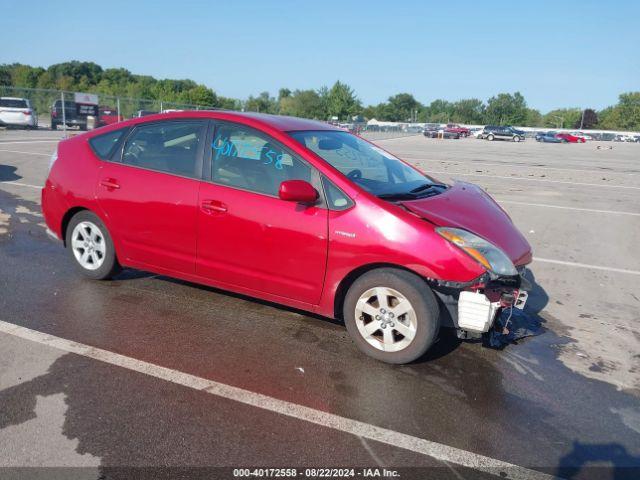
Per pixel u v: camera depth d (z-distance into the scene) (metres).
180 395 3.19
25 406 2.98
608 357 4.05
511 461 2.75
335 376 3.50
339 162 4.00
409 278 3.51
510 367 3.78
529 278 5.99
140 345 3.79
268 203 3.88
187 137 4.34
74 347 3.71
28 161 13.46
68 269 5.32
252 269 4.01
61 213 4.90
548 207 10.71
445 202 3.97
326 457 2.70
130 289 4.84
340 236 3.62
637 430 3.09
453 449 2.82
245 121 4.15
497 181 15.00
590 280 6.01
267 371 3.53
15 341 3.74
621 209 10.84
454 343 4.11
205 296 4.77
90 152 4.80
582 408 3.30
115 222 4.59
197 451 2.69
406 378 3.53
